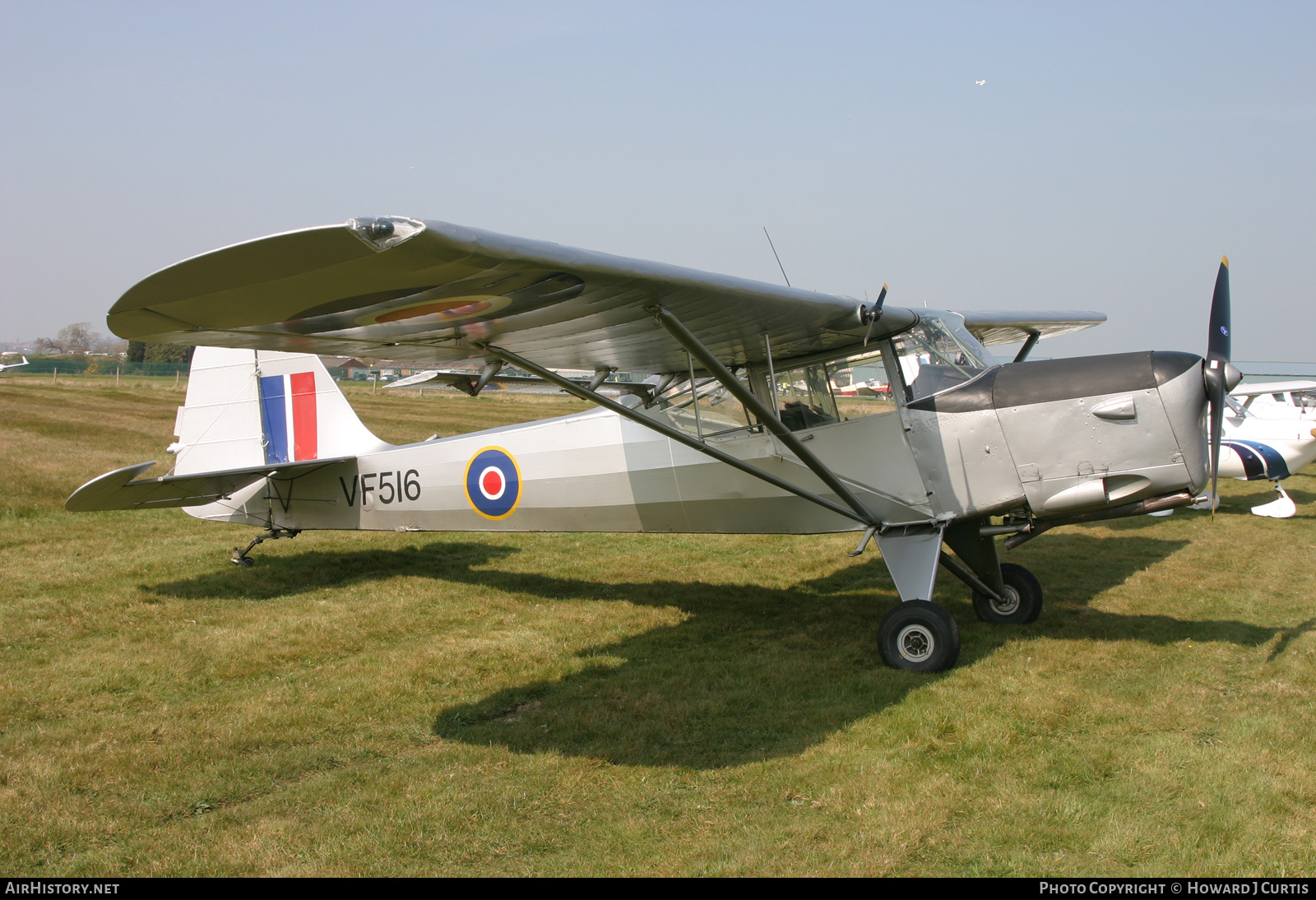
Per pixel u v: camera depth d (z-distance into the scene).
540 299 3.65
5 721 4.16
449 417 25.33
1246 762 3.49
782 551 8.62
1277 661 4.82
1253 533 9.38
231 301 3.10
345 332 3.75
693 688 4.60
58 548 8.06
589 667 5.00
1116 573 7.37
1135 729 3.89
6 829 3.13
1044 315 7.68
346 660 5.17
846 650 5.27
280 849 2.98
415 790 3.42
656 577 7.50
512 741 3.93
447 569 7.68
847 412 5.44
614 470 6.16
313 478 7.28
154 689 4.61
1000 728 3.91
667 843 3.00
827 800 3.28
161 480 6.39
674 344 5.04
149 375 60.94
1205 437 4.73
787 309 4.48
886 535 5.34
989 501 5.05
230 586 6.85
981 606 5.90
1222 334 4.78
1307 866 2.77
